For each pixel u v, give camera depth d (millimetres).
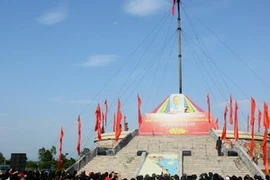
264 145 41812
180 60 66250
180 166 37344
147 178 23906
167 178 24766
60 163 46094
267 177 23766
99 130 51094
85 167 40500
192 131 55625
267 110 42000
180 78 65188
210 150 45188
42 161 75875
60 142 46469
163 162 39156
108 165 40312
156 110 60438
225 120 51281
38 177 22281
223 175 35844
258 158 49625
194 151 45156
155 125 56781
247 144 53969
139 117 57719
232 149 42875
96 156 42750
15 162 26156
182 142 48812
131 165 39469
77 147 47812
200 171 37156
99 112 51531
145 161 39688
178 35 67250
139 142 49844
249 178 21609
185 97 61844
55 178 22484
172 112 59250
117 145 46875
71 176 22531
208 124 55875
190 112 58531
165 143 48719
